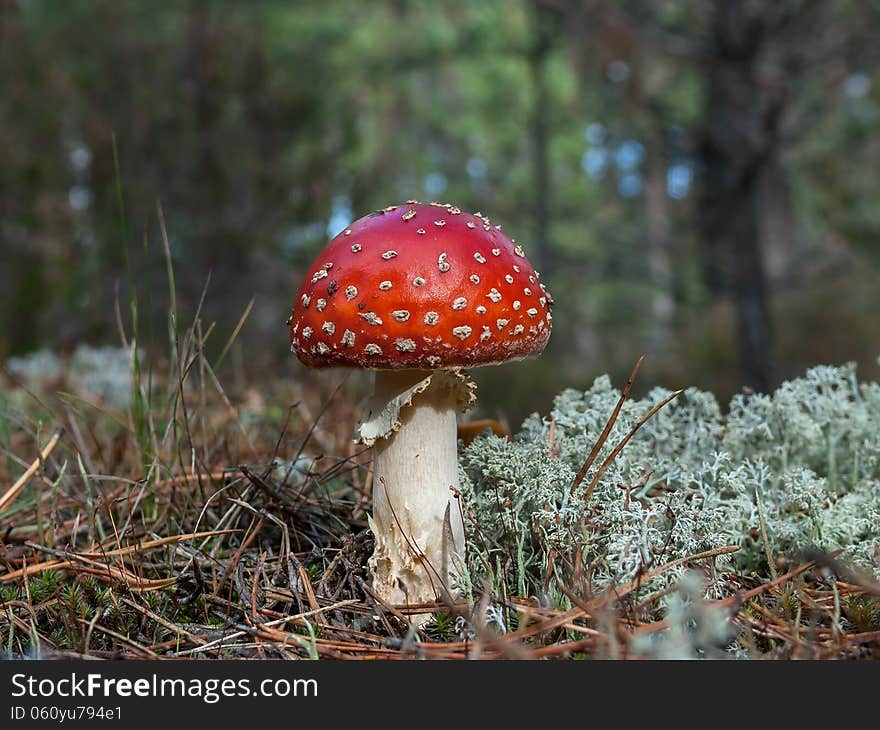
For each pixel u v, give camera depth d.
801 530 0.31
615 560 0.28
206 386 0.53
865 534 0.31
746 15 0.78
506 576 0.29
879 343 0.99
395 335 0.26
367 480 0.39
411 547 0.29
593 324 1.54
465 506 0.30
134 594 0.29
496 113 1.66
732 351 1.04
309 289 0.28
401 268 0.26
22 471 0.42
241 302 0.80
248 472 0.33
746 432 0.36
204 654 0.27
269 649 0.27
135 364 0.37
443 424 0.29
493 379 1.05
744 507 0.31
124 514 0.35
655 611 0.27
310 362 0.28
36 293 0.79
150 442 0.38
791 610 0.28
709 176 0.89
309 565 0.32
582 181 2.07
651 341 1.41
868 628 0.26
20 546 0.32
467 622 0.27
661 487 0.35
